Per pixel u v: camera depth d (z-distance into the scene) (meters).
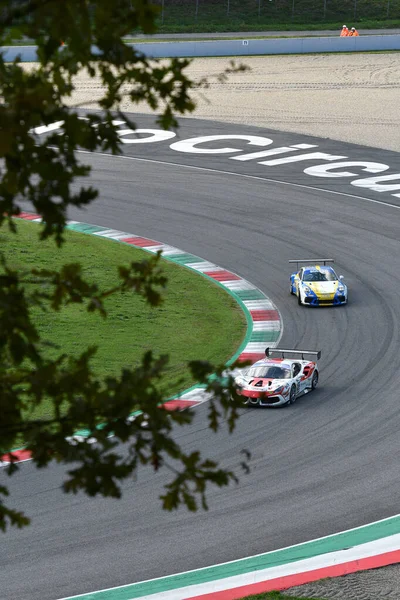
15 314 16.94
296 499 69.12
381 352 108.12
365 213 165.50
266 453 78.75
